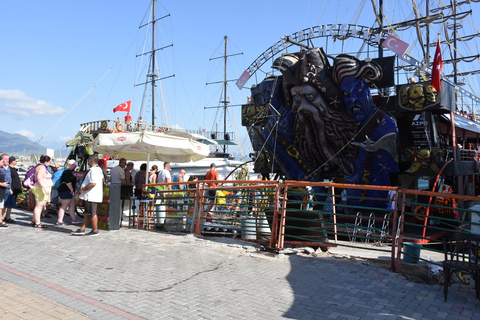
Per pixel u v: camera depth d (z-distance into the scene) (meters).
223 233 9.77
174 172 21.45
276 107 15.55
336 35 14.38
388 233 11.10
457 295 5.29
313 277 6.09
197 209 9.94
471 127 16.53
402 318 4.45
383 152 13.77
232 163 23.44
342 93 13.48
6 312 4.53
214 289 5.50
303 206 8.63
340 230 12.73
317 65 13.44
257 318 4.44
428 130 13.37
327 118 14.12
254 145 19.14
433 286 5.67
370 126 13.62
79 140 18.56
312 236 8.16
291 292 5.36
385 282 5.82
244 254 7.61
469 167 15.96
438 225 13.46
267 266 6.76
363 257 7.35
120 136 11.39
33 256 7.39
